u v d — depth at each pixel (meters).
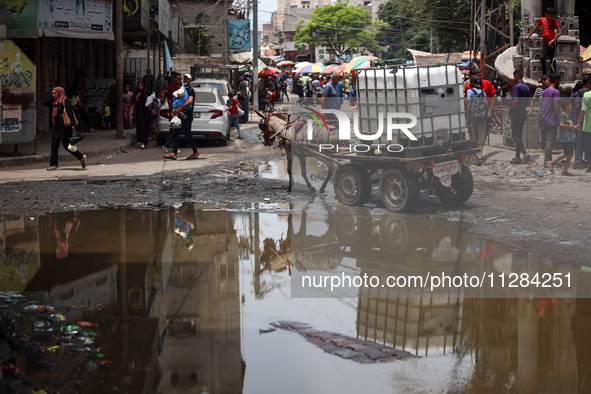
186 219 7.81
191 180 10.92
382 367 3.65
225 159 14.20
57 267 5.75
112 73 28.16
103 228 7.31
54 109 12.26
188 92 14.01
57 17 16.48
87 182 10.69
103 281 5.36
